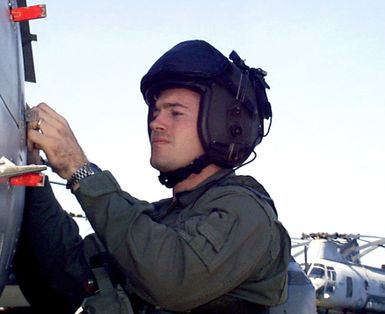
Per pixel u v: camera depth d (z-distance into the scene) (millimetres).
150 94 1964
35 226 2096
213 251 1653
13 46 1562
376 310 15992
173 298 1659
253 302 1781
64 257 2125
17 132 1541
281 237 1837
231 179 1920
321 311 15695
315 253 16203
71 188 1679
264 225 1749
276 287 1810
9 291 2391
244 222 1713
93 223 1676
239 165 1989
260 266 1766
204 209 1760
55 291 2166
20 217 1715
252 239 1720
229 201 1750
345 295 15469
